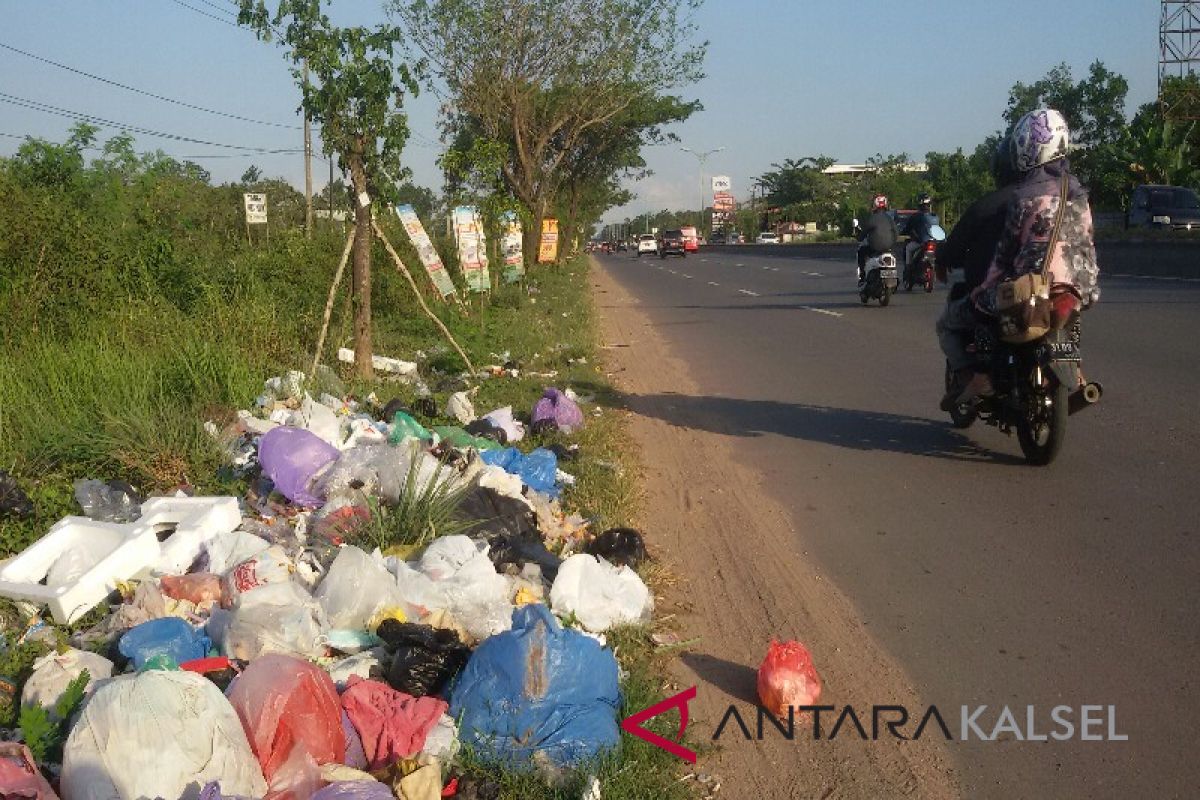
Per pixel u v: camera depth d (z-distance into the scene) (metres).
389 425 7.55
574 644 3.81
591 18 30.33
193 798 3.01
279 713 3.36
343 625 4.42
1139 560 5.55
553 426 8.39
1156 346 12.46
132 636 4.06
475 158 17.91
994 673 4.43
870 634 4.84
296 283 13.42
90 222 11.91
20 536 5.28
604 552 5.57
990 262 7.32
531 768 3.54
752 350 14.46
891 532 6.24
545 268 33.97
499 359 12.57
